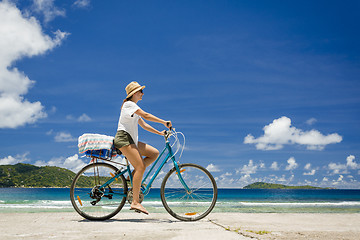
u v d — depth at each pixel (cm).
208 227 335
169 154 416
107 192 399
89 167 402
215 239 259
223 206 1282
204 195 419
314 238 273
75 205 395
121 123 393
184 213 411
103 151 395
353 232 318
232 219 421
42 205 1201
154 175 407
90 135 398
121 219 407
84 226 334
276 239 263
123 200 402
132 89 405
